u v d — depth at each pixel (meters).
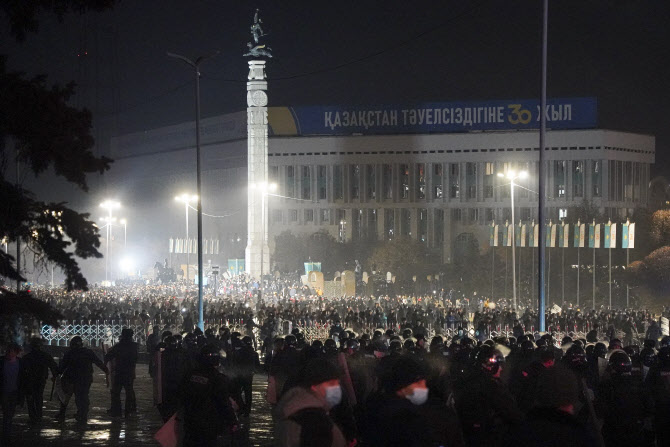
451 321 55.81
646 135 170.00
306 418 7.92
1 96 16.86
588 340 26.92
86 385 22.78
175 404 12.52
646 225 111.19
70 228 17.59
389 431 7.84
